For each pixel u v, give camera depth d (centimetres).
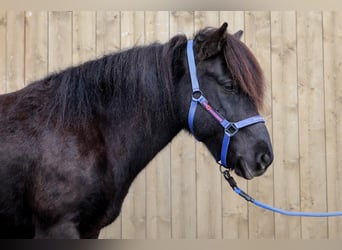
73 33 377
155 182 378
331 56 386
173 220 378
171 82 233
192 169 379
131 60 237
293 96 384
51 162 212
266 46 383
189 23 381
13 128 219
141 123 233
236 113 222
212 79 227
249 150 219
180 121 238
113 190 226
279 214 381
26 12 375
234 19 382
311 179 383
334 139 384
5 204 216
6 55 373
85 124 223
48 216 211
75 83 229
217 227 378
